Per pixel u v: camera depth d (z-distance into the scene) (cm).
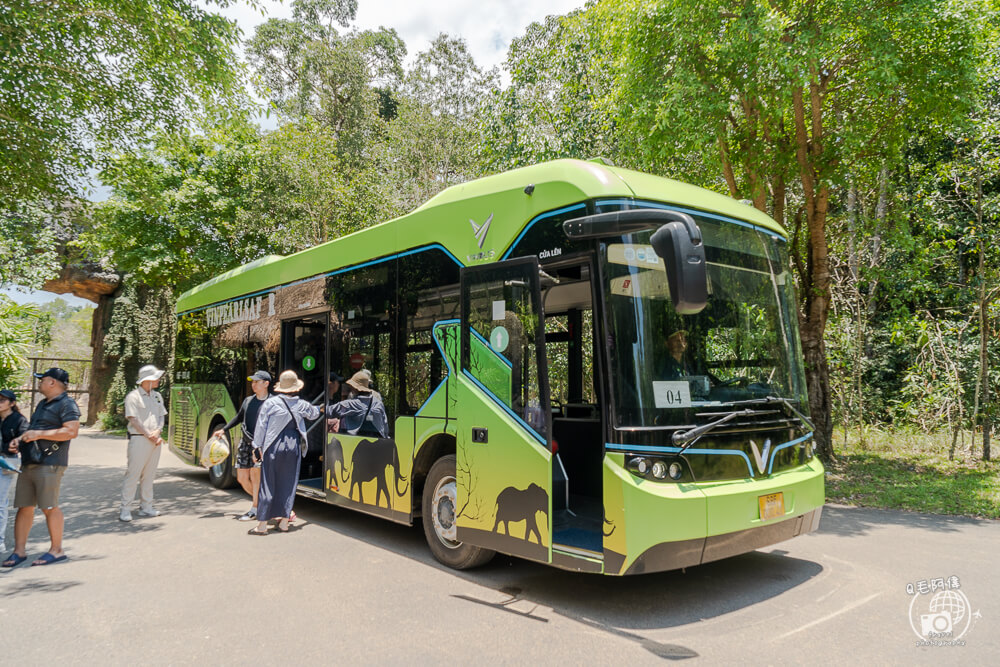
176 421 1196
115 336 2197
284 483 716
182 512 837
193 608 468
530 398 478
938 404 1311
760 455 454
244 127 1128
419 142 2797
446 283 575
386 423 638
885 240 1289
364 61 3441
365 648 393
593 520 538
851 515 770
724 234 490
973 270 1438
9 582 538
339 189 1856
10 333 1170
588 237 436
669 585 505
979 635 398
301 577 542
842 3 819
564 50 1273
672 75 898
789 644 386
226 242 1862
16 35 828
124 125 1031
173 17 931
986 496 831
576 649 386
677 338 440
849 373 1512
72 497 961
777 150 1023
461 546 550
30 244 1656
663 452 412
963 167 1184
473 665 366
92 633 423
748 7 844
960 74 873
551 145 1244
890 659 363
